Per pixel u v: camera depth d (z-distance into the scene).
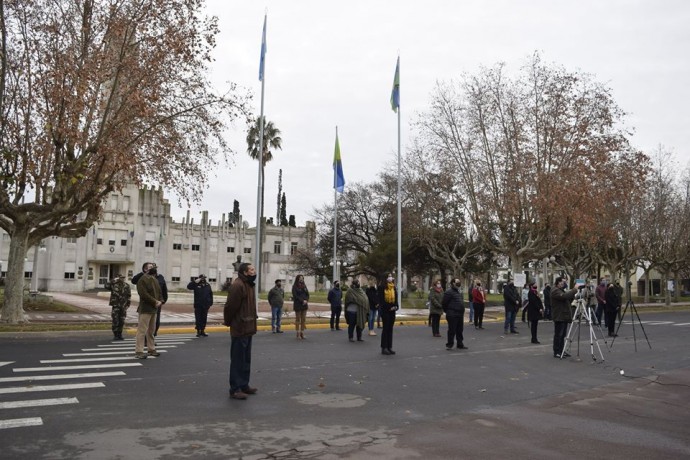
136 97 16.86
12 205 17.83
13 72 17.72
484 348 14.79
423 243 40.59
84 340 15.21
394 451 5.52
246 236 71.44
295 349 13.91
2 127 17.22
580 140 29.39
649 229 43.59
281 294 18.83
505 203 30.16
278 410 7.22
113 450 5.38
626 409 7.71
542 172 29.61
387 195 49.69
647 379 10.25
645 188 37.16
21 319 18.31
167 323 20.45
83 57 17.45
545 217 29.53
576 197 28.58
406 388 8.91
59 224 20.30
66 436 5.82
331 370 10.54
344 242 51.53
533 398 8.38
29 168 17.42
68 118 16.75
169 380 9.13
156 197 65.94
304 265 53.81
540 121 30.11
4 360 11.08
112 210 63.28
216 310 29.55
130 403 7.41
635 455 5.56
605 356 13.42
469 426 6.58
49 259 59.97
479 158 32.06
